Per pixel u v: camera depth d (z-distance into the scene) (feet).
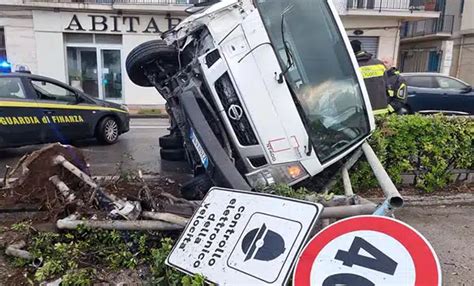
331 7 12.30
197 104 11.47
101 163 20.38
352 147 12.42
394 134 15.74
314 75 11.89
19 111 20.71
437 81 36.78
